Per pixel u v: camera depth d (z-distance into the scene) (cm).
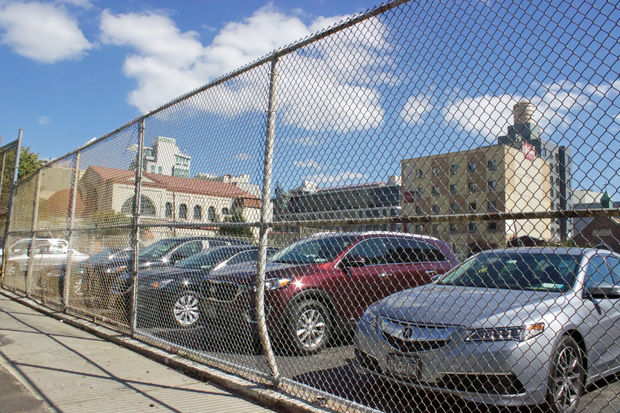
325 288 537
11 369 459
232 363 432
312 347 514
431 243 626
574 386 324
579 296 348
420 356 337
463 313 340
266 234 399
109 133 700
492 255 426
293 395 362
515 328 314
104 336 614
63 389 398
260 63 425
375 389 407
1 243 1300
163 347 530
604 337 361
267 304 500
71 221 799
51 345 568
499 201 259
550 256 384
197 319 563
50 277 870
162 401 370
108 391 394
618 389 396
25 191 1110
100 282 687
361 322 392
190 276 620
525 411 329
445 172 281
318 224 353
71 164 839
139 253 651
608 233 234
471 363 315
